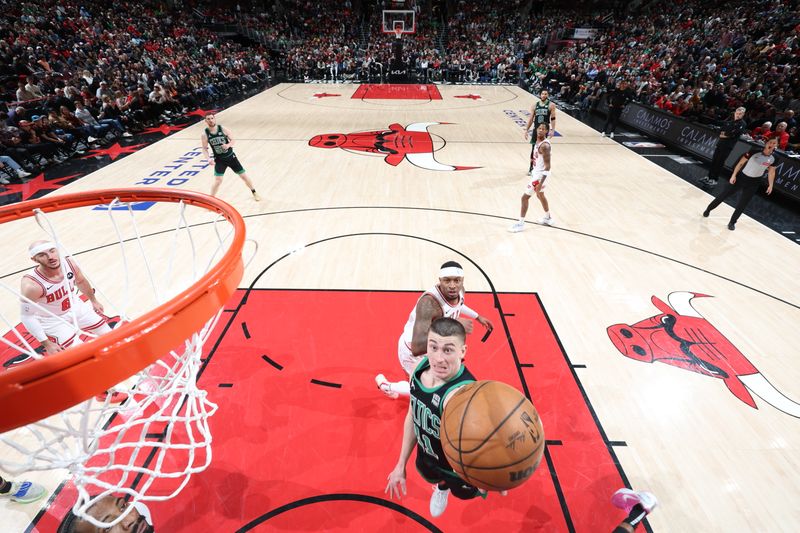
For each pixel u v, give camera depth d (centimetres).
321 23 2933
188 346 208
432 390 182
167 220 650
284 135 1155
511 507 264
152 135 1142
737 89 1248
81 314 341
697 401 346
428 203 727
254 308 448
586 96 1598
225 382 355
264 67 2312
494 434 146
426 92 1945
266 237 603
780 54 1402
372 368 372
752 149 596
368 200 735
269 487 273
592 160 974
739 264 550
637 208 717
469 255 562
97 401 224
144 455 288
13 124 920
